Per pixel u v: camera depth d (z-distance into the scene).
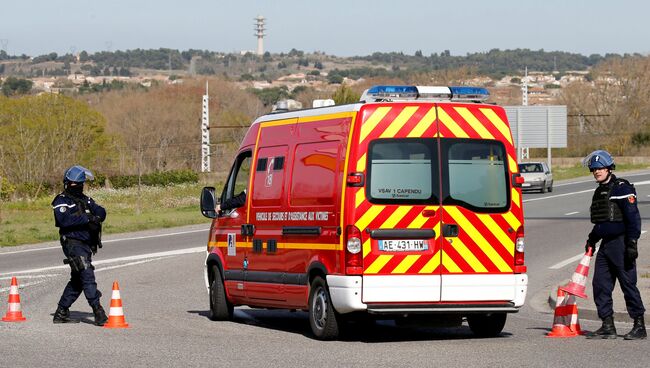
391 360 11.85
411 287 13.44
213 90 142.75
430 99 14.09
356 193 13.38
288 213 14.77
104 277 23.75
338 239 13.55
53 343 13.47
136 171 86.50
